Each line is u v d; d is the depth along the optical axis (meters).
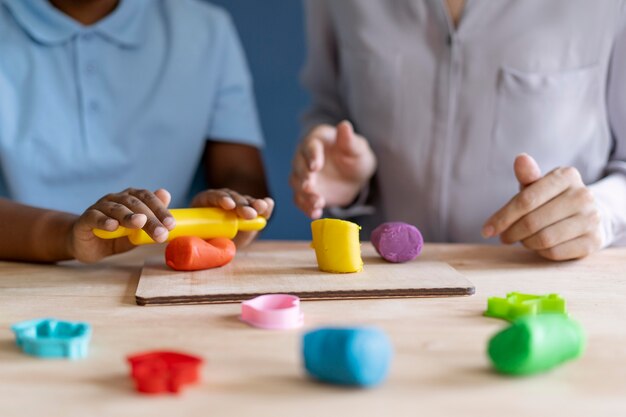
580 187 0.91
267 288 0.73
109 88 1.37
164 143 1.40
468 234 1.23
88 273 0.85
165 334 0.61
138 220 0.78
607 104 1.19
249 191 1.41
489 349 0.52
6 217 0.92
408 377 0.51
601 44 1.15
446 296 0.74
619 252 0.96
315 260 0.88
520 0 1.15
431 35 1.19
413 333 0.61
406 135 1.21
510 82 1.17
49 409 0.47
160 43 1.42
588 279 0.82
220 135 1.47
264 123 1.84
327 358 0.49
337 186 1.20
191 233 0.85
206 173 1.53
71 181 1.35
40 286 0.78
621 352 0.57
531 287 0.78
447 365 0.54
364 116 1.25
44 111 1.33
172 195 1.42
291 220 1.87
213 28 1.48
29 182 1.33
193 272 0.82
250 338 0.60
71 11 1.36
